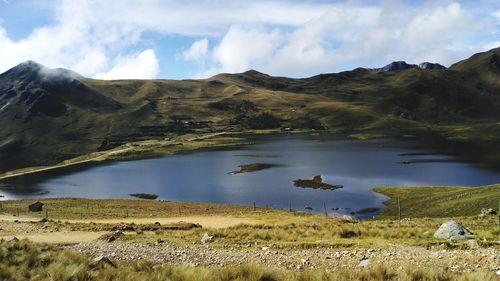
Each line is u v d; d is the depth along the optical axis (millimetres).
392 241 27719
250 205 109812
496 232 28672
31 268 17641
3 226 50000
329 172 157125
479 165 162875
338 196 114875
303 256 23109
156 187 150625
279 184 138625
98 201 110500
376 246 25578
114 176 188500
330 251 24672
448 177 138125
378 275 14914
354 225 39031
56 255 19938
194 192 135375
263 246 27734
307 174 155125
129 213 86500
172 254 25719
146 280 15102
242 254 24875
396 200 102688
